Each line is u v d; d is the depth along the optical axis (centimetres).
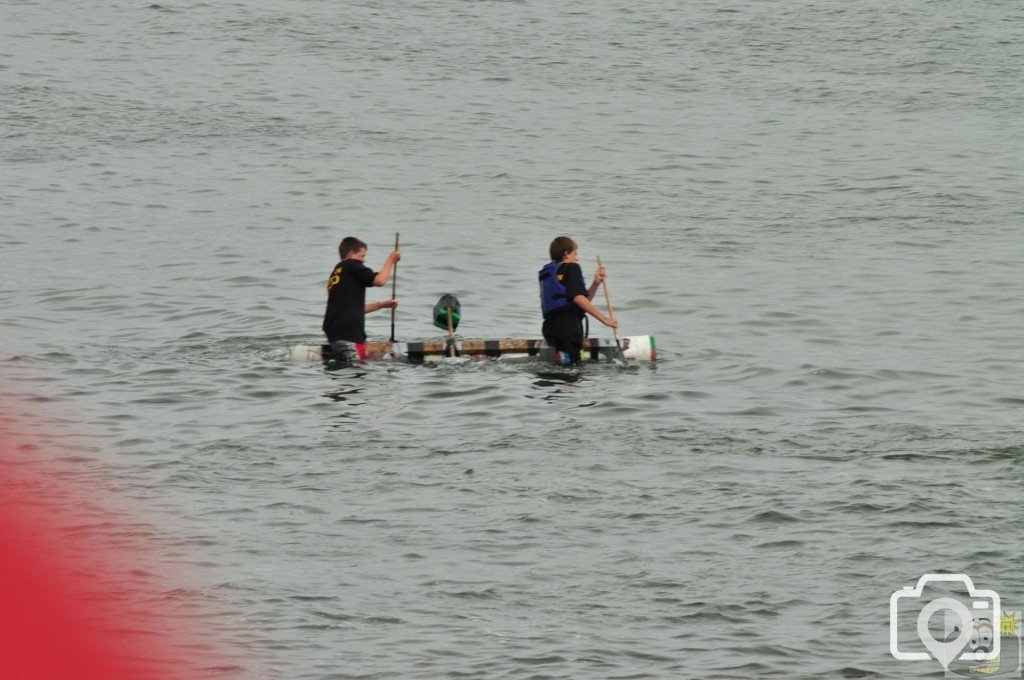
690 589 3156
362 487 3866
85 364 5353
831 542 3422
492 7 18262
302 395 4897
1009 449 4194
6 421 4522
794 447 4247
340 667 2781
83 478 3925
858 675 2753
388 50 15750
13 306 6525
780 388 5041
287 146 11212
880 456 4134
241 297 6712
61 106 12462
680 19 18000
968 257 7894
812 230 8744
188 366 5325
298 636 2917
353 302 5491
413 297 6769
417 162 10806
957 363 5478
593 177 10438
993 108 13612
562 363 5388
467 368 5303
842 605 3066
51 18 16512
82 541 3425
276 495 3797
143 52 15125
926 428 4475
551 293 5428
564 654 2839
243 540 3453
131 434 4397
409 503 3734
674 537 3478
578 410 4694
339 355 5391
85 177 9938
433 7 18138
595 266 7631
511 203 9475
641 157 11231
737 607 3062
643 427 4472
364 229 8500
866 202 9644
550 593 3141
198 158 10669
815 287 7131
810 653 2848
